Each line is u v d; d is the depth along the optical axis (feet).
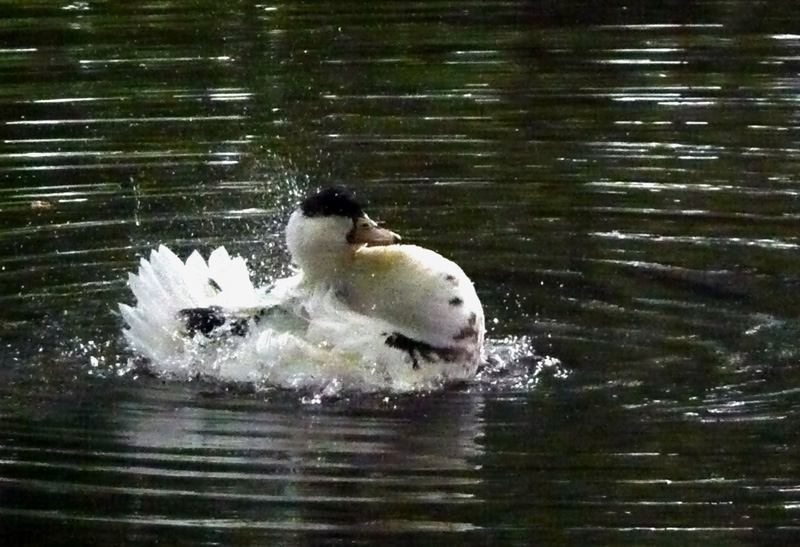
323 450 35.09
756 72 64.90
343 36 71.82
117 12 76.28
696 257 46.50
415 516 32.17
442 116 59.93
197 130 58.90
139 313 39.91
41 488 33.53
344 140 57.52
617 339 41.14
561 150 55.98
